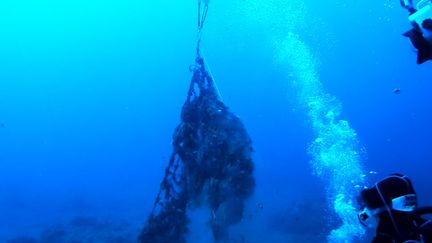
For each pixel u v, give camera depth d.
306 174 26.44
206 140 5.95
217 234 5.97
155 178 37.50
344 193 11.42
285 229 11.97
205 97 6.18
